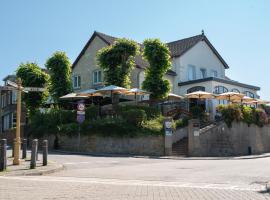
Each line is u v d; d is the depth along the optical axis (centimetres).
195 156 2855
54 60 3822
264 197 896
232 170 1631
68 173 1491
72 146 3088
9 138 3919
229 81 3938
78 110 2822
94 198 862
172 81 4122
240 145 3325
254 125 3581
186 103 3878
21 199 835
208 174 1456
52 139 3241
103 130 2945
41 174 1446
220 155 3081
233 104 3394
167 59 3372
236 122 3309
